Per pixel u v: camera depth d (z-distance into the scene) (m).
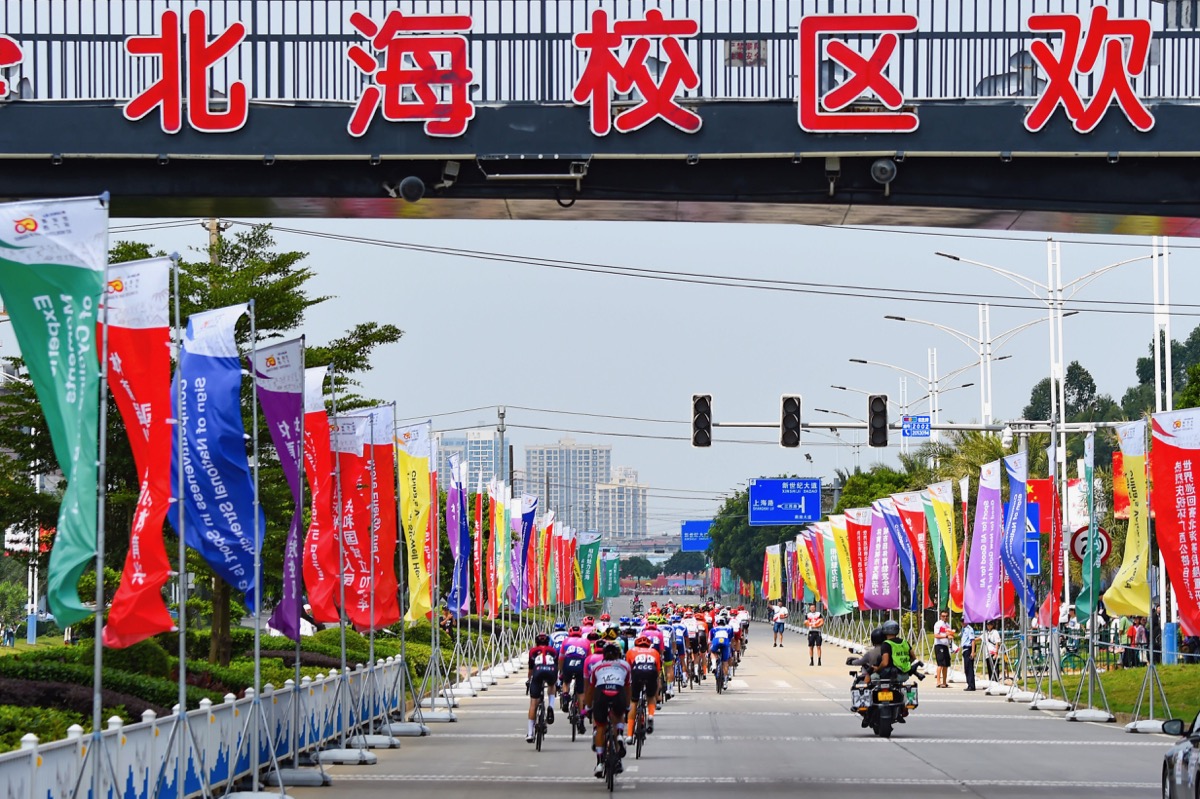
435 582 40.66
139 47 23.52
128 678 26.20
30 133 23.53
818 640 74.75
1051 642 46.16
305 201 24.30
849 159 23.80
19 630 85.31
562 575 81.81
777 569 133.88
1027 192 23.88
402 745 33.19
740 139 23.56
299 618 26.06
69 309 17.97
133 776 19.09
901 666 36.41
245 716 24.02
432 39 23.50
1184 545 31.16
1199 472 31.03
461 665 60.44
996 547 47.88
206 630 44.53
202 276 38.16
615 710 25.00
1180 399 65.94
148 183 23.92
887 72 23.50
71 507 17.77
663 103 23.44
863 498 109.38
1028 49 23.61
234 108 23.52
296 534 25.94
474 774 27.22
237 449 22.53
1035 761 30.11
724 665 54.38
